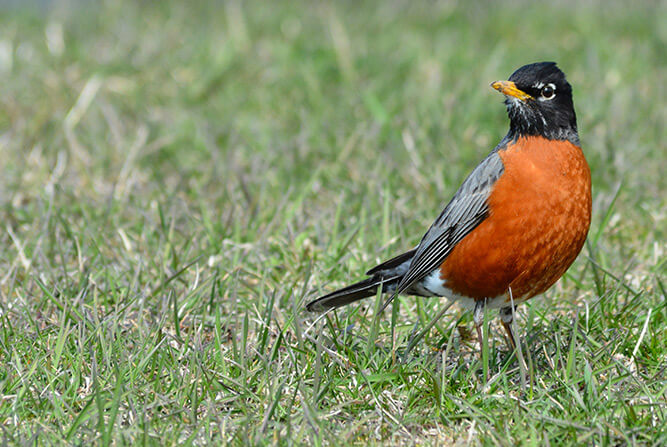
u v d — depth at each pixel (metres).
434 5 23.34
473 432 7.26
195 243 11.38
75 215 12.45
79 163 14.27
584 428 7.08
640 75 18.64
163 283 9.74
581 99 17.20
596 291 10.08
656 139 15.02
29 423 7.43
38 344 8.65
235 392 7.84
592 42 20.27
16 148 14.91
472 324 9.80
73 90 17.19
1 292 10.22
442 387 7.75
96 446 6.98
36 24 21.98
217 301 9.34
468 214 8.41
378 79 17.88
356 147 14.87
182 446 6.93
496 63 18.28
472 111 16.20
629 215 12.39
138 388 7.69
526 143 8.32
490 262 8.41
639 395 7.78
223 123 16.09
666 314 9.30
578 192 8.26
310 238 11.90
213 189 13.46
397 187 13.39
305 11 23.08
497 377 8.03
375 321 8.41
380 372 8.18
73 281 10.12
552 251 8.33
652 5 23.45
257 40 20.47
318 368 7.60
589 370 7.73
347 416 7.62
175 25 21.86
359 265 11.01
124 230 11.92
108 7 23.06
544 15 22.89
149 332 8.55
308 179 13.69
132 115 16.52
